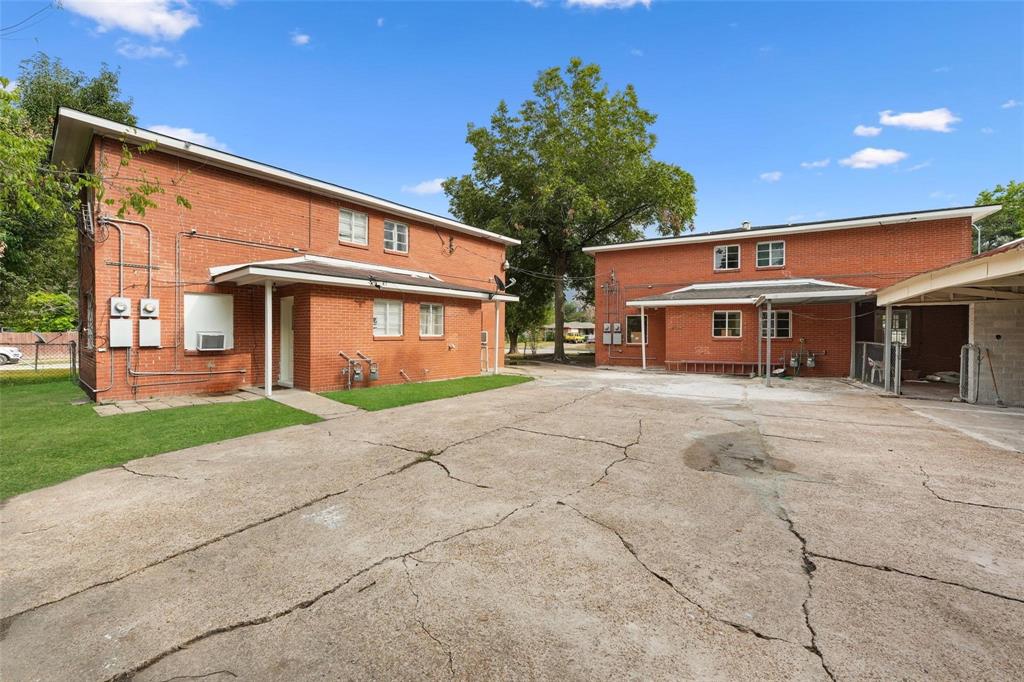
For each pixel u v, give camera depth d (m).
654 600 2.61
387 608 2.55
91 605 2.60
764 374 16.17
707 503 4.08
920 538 3.38
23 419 7.32
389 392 10.15
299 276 9.35
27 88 17.47
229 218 10.55
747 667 2.08
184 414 7.76
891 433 6.81
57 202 6.72
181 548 3.27
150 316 9.22
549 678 2.03
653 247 19.81
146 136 9.05
